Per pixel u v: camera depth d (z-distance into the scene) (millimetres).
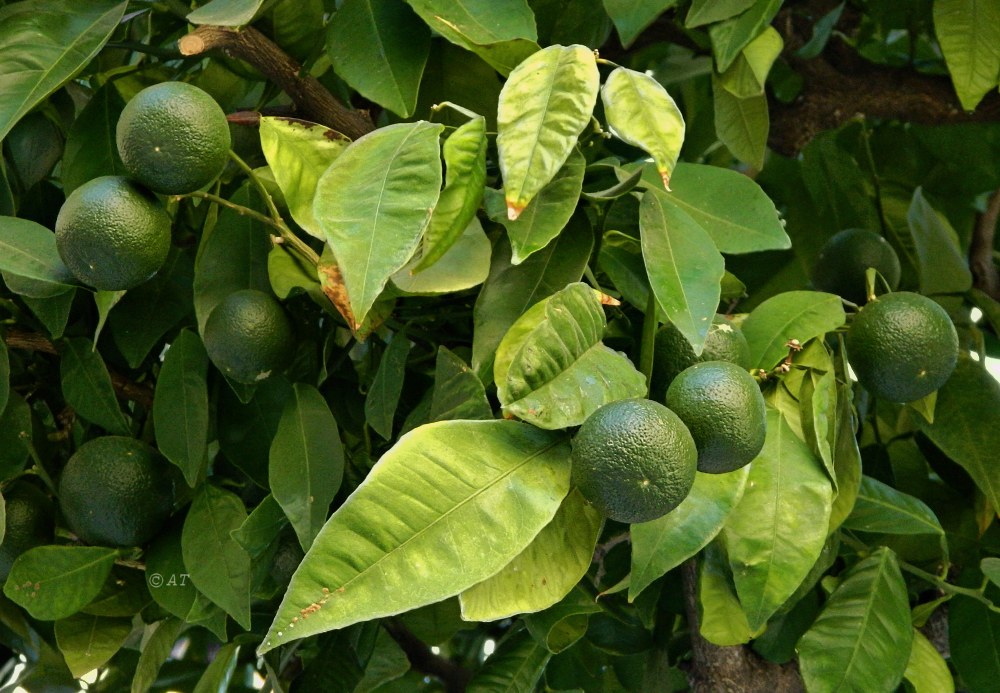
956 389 1006
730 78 1017
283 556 942
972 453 999
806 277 1167
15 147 998
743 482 842
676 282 847
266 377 930
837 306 913
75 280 907
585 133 877
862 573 943
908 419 1072
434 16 903
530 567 818
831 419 894
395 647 1004
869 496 970
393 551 790
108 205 866
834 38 1139
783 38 1136
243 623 910
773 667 1018
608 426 788
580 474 792
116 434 954
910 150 1184
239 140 982
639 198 897
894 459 1079
